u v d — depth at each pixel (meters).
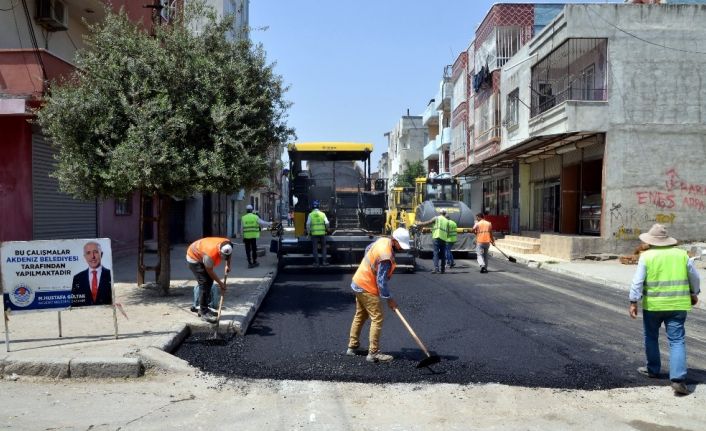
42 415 4.80
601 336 7.88
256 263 15.05
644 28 17.55
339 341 7.43
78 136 8.44
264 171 9.48
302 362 6.44
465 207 19.45
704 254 15.48
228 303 9.15
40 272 6.48
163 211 9.68
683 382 5.53
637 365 6.52
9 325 7.38
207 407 5.08
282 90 9.83
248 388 5.61
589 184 20.41
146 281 11.42
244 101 9.09
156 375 5.90
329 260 14.62
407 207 26.59
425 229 18.97
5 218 11.52
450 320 8.84
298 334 7.77
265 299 10.52
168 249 9.75
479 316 9.18
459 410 5.10
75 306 6.60
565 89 20.36
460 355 6.83
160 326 7.33
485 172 28.44
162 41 8.99
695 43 17.53
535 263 16.98
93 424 4.62
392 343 7.36
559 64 21.00
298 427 4.68
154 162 8.01
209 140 8.80
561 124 18.22
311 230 14.06
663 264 5.75
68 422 4.65
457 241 18.95
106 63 8.48
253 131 8.84
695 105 17.47
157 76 8.54
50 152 12.55
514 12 26.73
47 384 5.60
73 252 6.61
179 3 10.40
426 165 49.53
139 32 9.07
